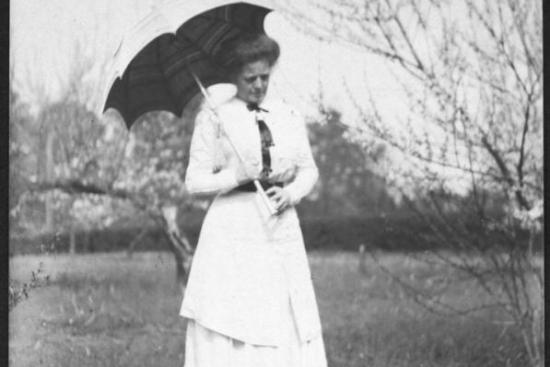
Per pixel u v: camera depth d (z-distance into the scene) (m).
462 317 5.96
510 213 4.53
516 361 4.67
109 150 8.33
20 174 7.40
